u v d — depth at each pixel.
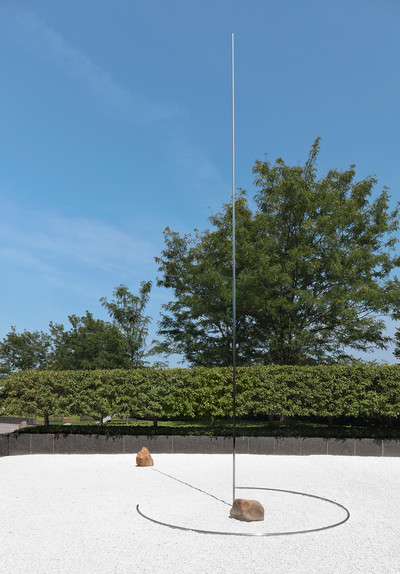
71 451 14.41
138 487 9.34
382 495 8.76
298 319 20.22
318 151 22.17
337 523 6.78
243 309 21.11
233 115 8.19
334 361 21.31
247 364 21.75
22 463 12.59
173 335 24.81
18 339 39.25
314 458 13.36
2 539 6.12
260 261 19.55
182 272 25.16
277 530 6.46
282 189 20.58
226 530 6.45
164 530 6.46
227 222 22.09
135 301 23.23
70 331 39.25
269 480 10.12
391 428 15.56
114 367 23.44
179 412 15.34
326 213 20.75
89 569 5.11
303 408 15.04
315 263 19.77
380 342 21.50
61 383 15.41
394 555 5.57
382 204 21.78
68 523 6.81
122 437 14.40
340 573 5.02
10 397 15.55
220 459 13.16
